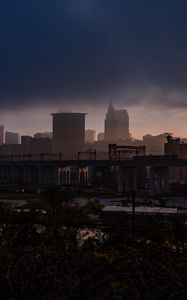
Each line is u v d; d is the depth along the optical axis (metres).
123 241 21.53
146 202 104.81
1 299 10.61
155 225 30.81
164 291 9.99
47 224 26.75
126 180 175.62
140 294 10.02
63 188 162.62
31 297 10.54
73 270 11.44
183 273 11.28
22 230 21.12
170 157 163.62
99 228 29.59
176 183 188.12
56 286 10.68
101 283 10.62
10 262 11.89
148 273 10.95
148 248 14.87
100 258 12.17
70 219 30.28
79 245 19.30
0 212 30.17
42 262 11.94
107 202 107.12
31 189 149.75
